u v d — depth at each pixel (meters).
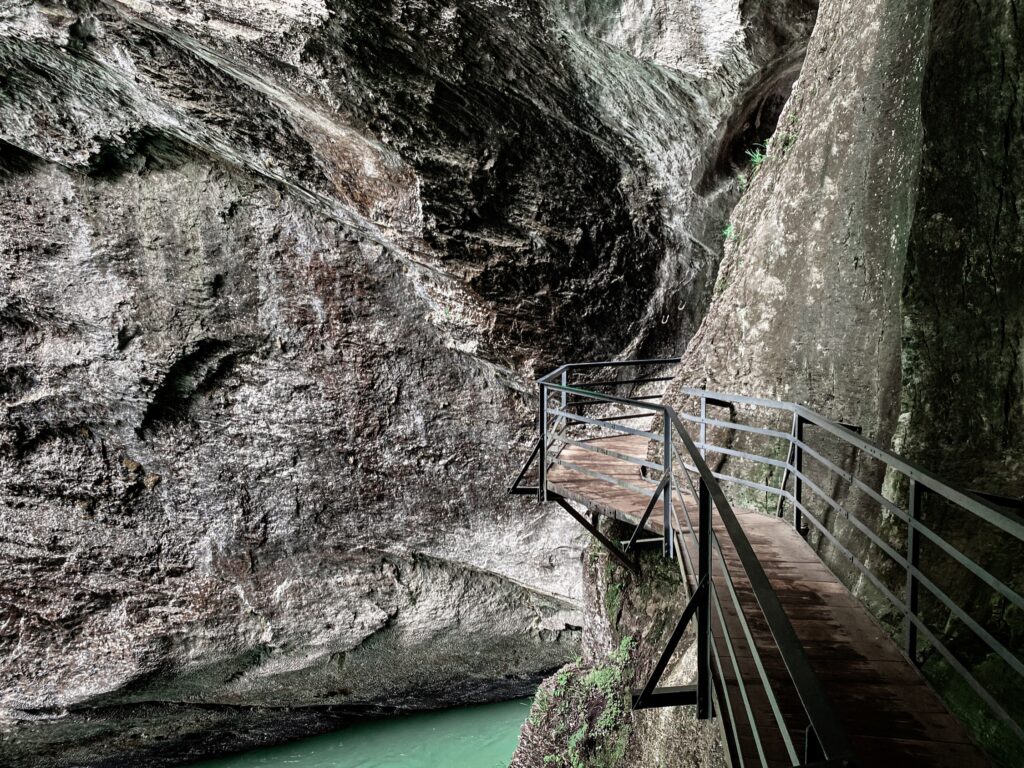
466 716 13.50
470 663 12.59
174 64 7.79
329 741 13.10
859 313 4.97
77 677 11.05
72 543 11.09
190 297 10.30
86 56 7.92
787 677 3.15
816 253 5.43
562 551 11.76
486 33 7.72
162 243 10.09
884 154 4.89
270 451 11.27
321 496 11.50
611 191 9.75
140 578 11.30
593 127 9.13
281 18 6.93
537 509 11.66
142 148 9.57
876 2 5.18
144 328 10.32
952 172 4.04
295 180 9.04
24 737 11.42
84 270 10.04
